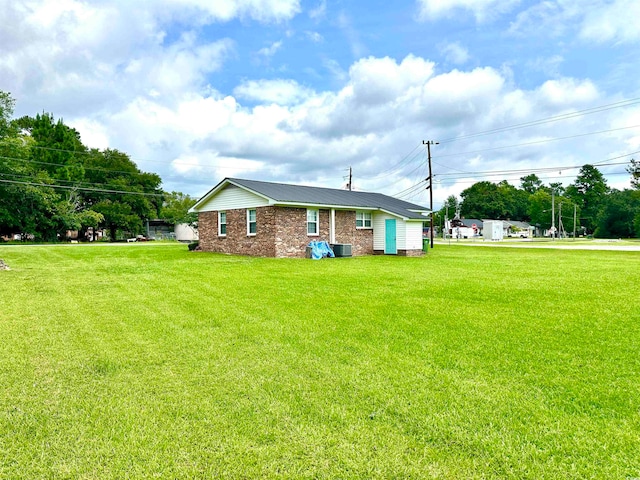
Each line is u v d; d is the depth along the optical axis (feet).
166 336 17.54
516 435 9.33
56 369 13.64
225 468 8.14
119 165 180.86
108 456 8.55
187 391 11.87
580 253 79.30
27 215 130.21
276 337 17.33
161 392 11.80
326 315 21.24
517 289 29.25
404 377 12.85
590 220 291.99
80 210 158.30
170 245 104.32
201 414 10.41
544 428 9.61
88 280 34.12
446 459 8.43
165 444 9.00
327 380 12.64
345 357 14.78
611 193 288.30
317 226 65.00
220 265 46.70
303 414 10.40
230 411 10.58
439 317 20.67
